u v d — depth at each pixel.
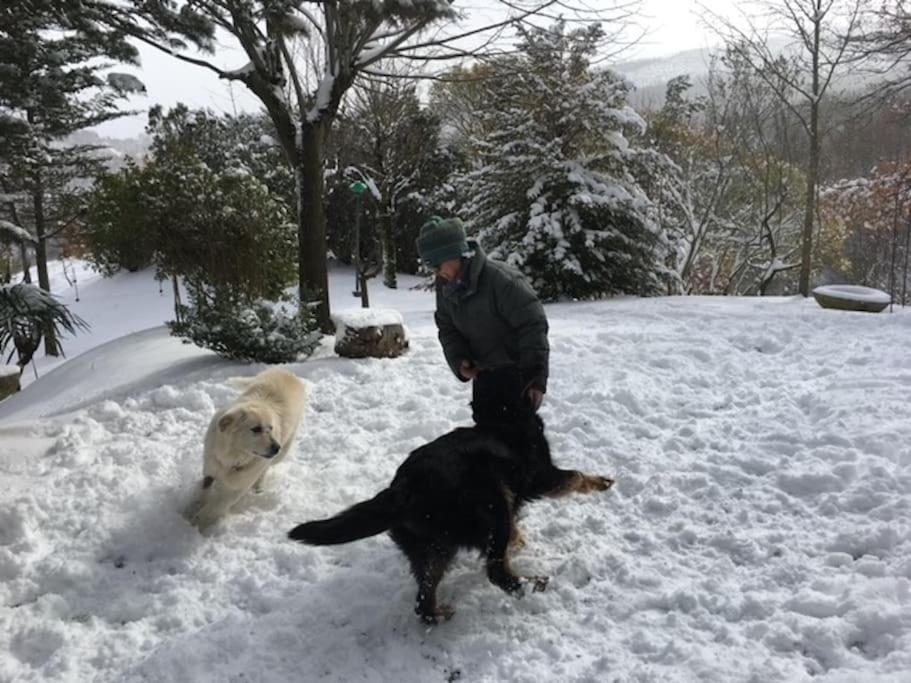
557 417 5.88
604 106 14.37
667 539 3.95
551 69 14.60
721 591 3.41
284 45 9.18
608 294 15.07
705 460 4.91
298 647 3.24
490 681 2.97
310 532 3.05
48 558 3.99
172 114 26.28
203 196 9.87
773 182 21.86
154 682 3.05
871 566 3.46
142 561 4.04
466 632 3.30
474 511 3.28
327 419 6.08
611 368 7.20
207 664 3.14
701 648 3.02
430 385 6.84
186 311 8.24
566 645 3.16
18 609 3.56
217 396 6.61
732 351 7.84
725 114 21.12
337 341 7.91
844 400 5.84
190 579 3.83
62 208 21.62
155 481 4.90
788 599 3.29
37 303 9.59
